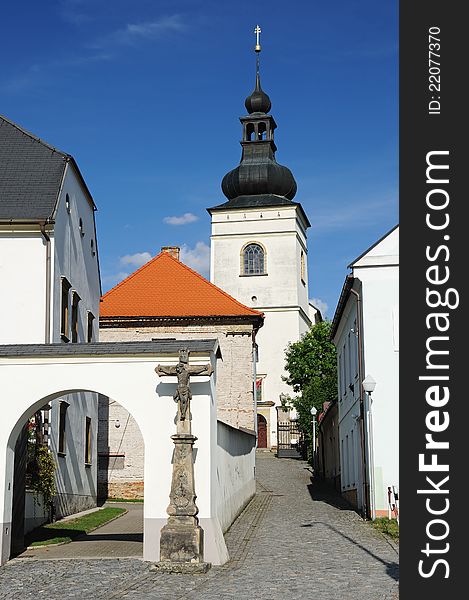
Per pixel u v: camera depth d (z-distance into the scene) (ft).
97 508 99.81
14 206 84.69
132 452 122.21
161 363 57.16
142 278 156.66
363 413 86.12
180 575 50.08
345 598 41.70
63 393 58.13
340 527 75.31
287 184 254.06
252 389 147.64
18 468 62.59
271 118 258.16
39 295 82.89
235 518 82.38
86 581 47.88
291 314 237.45
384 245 85.46
